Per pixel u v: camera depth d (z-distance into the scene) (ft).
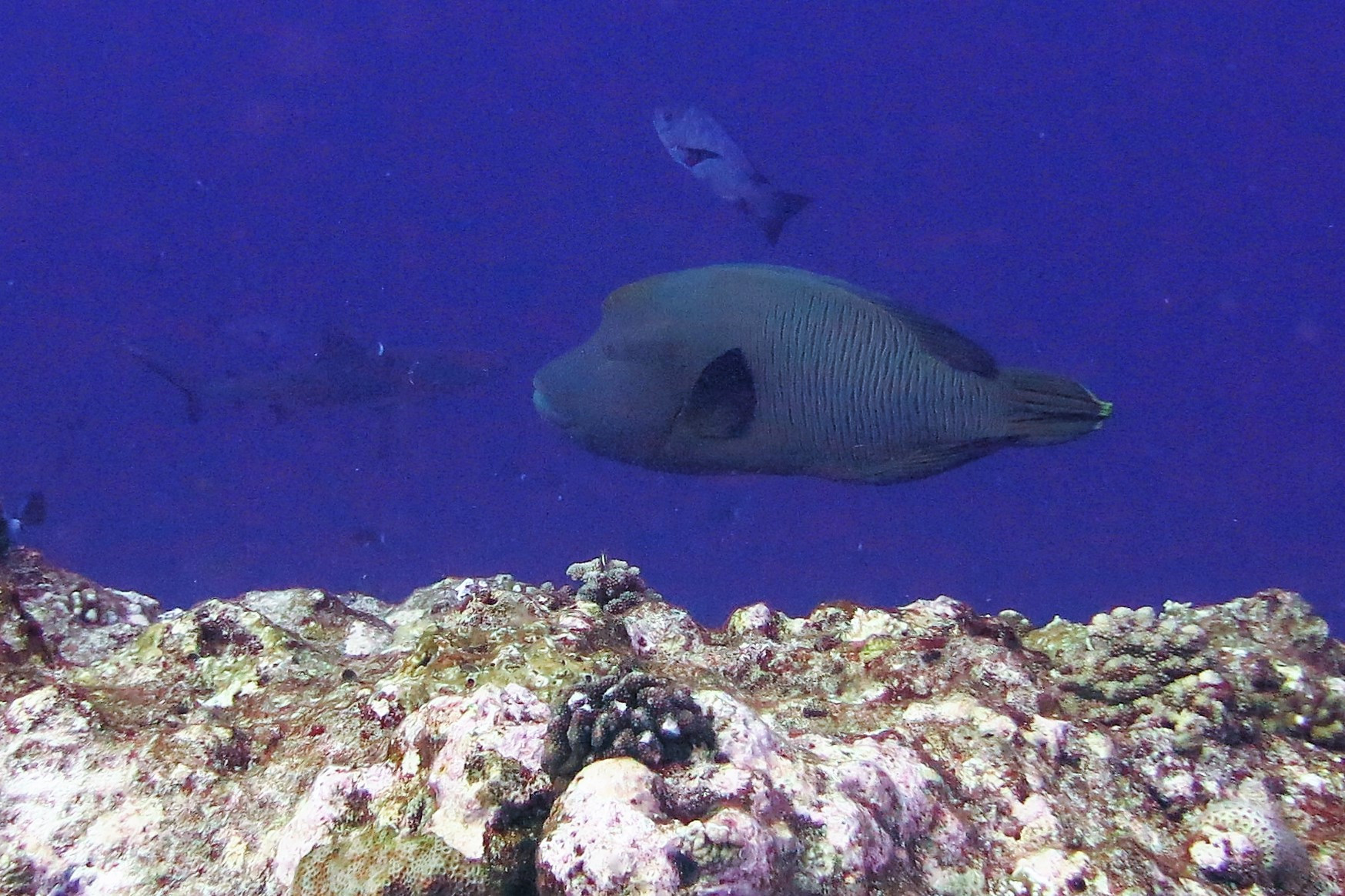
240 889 8.63
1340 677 13.66
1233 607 15.26
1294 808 11.23
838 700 12.28
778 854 7.70
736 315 14.73
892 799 9.24
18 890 9.08
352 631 14.56
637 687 8.78
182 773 10.00
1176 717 12.12
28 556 14.83
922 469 14.69
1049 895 9.07
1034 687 12.26
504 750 8.48
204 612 13.57
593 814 7.38
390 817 8.32
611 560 15.29
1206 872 9.91
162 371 43.32
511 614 12.25
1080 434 13.82
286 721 11.26
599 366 15.98
